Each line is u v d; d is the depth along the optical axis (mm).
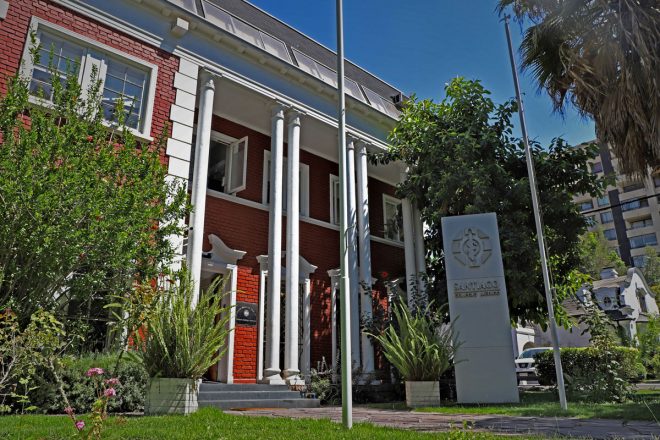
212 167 14461
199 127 11570
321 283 15570
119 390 7879
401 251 18797
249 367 13055
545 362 14492
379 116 16125
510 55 11539
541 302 13148
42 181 7164
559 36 10867
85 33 10312
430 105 15258
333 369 13133
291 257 12656
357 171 15656
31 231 7066
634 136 10047
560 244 13500
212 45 12344
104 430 5039
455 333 10359
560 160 13617
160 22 11500
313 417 7355
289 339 12125
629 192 56844
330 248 16219
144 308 7332
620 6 9625
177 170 10820
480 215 11031
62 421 5914
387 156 15914
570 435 5211
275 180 12828
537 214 10047
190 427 5512
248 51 12820
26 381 5727
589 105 10930
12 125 7688
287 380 11766
